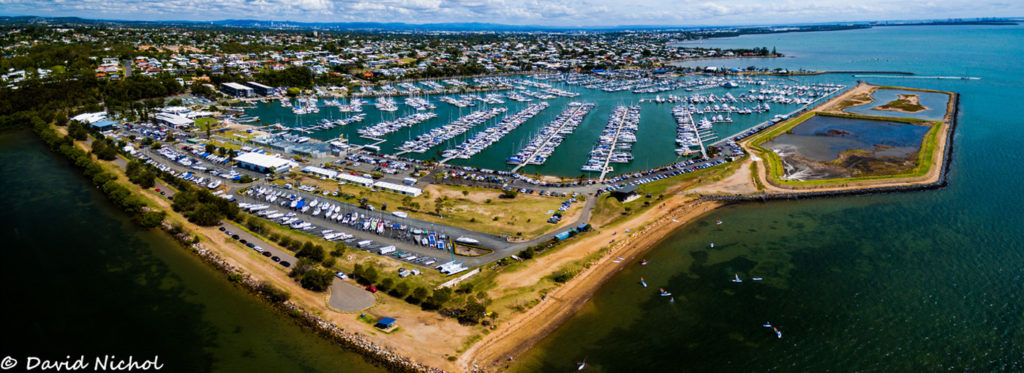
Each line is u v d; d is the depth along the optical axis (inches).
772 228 5984.3
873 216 6230.3
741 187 7170.3
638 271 5064.0
